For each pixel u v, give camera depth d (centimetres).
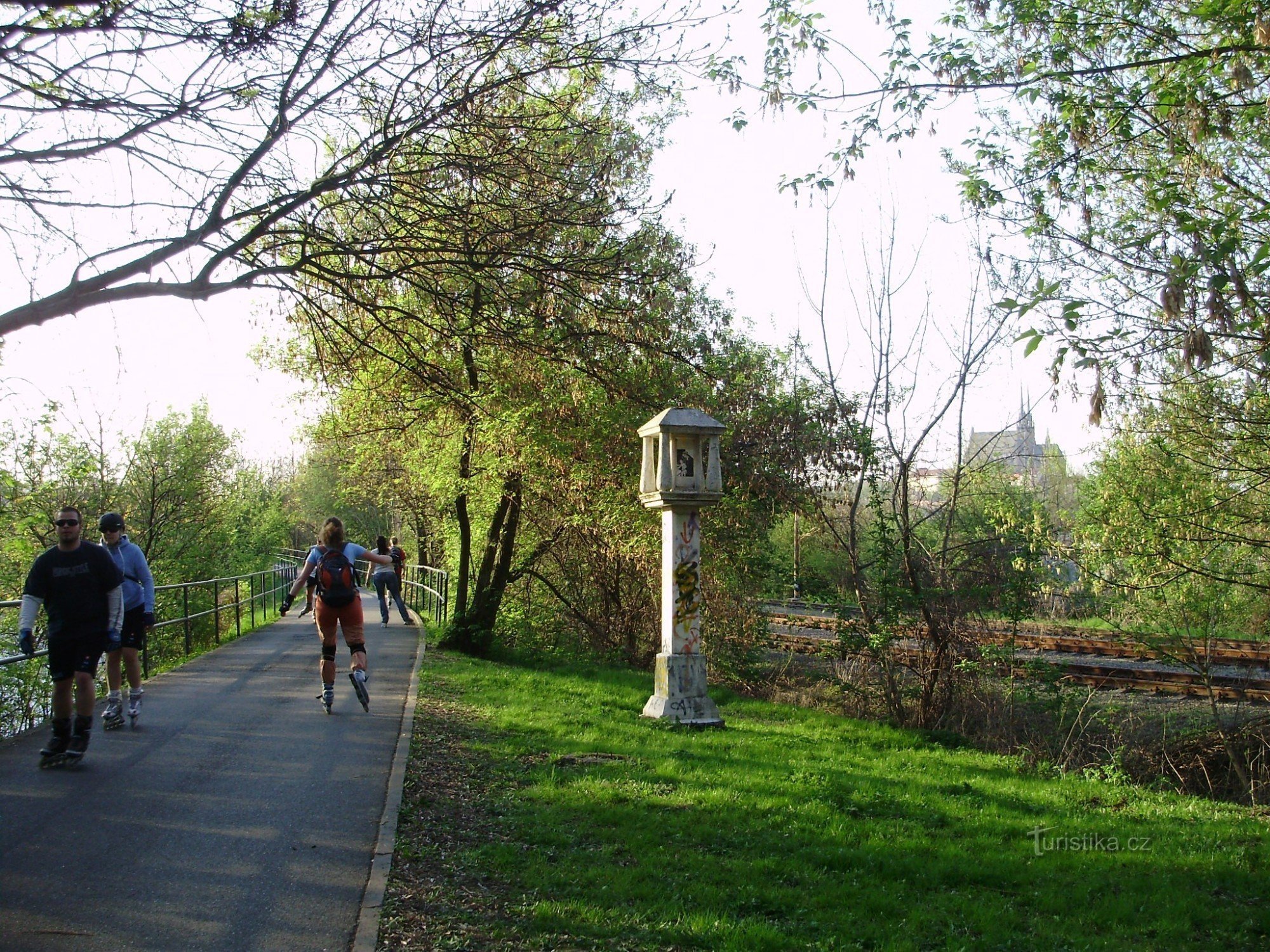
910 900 588
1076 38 900
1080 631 2317
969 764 1107
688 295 1504
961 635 1389
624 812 697
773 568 1730
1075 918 585
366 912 474
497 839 624
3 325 504
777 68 831
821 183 870
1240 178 1045
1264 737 1271
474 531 2048
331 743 833
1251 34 724
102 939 432
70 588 725
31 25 581
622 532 1675
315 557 967
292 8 615
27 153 579
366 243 651
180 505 2425
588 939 474
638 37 679
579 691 1288
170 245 568
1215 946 550
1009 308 618
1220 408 1219
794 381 1755
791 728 1228
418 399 1149
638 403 1413
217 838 571
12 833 568
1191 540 1283
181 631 1867
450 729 950
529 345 717
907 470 1420
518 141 700
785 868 612
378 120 669
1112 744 1327
